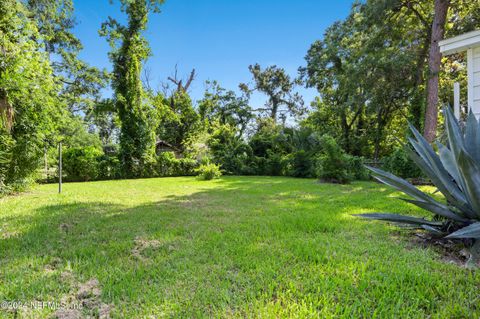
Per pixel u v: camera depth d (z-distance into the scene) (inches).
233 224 130.6
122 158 515.8
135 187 326.6
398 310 55.9
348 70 521.0
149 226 129.5
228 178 458.0
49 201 208.7
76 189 305.9
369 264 78.8
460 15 428.5
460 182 93.0
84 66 577.9
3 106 235.0
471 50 164.4
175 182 399.5
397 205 173.0
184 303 60.2
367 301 59.4
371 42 470.6
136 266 81.7
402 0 417.4
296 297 62.2
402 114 583.2
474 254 79.7
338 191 262.5
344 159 356.5
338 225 124.0
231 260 84.3
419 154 114.0
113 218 147.3
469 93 164.6
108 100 538.9
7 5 270.1
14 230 123.2
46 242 105.6
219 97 959.6
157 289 66.7
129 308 58.8
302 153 480.7
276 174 540.1
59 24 546.9
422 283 67.0
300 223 128.0
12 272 77.6
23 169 257.3
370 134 658.2
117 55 527.8
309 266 78.5
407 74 453.1
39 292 66.4
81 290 67.4
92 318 55.7
